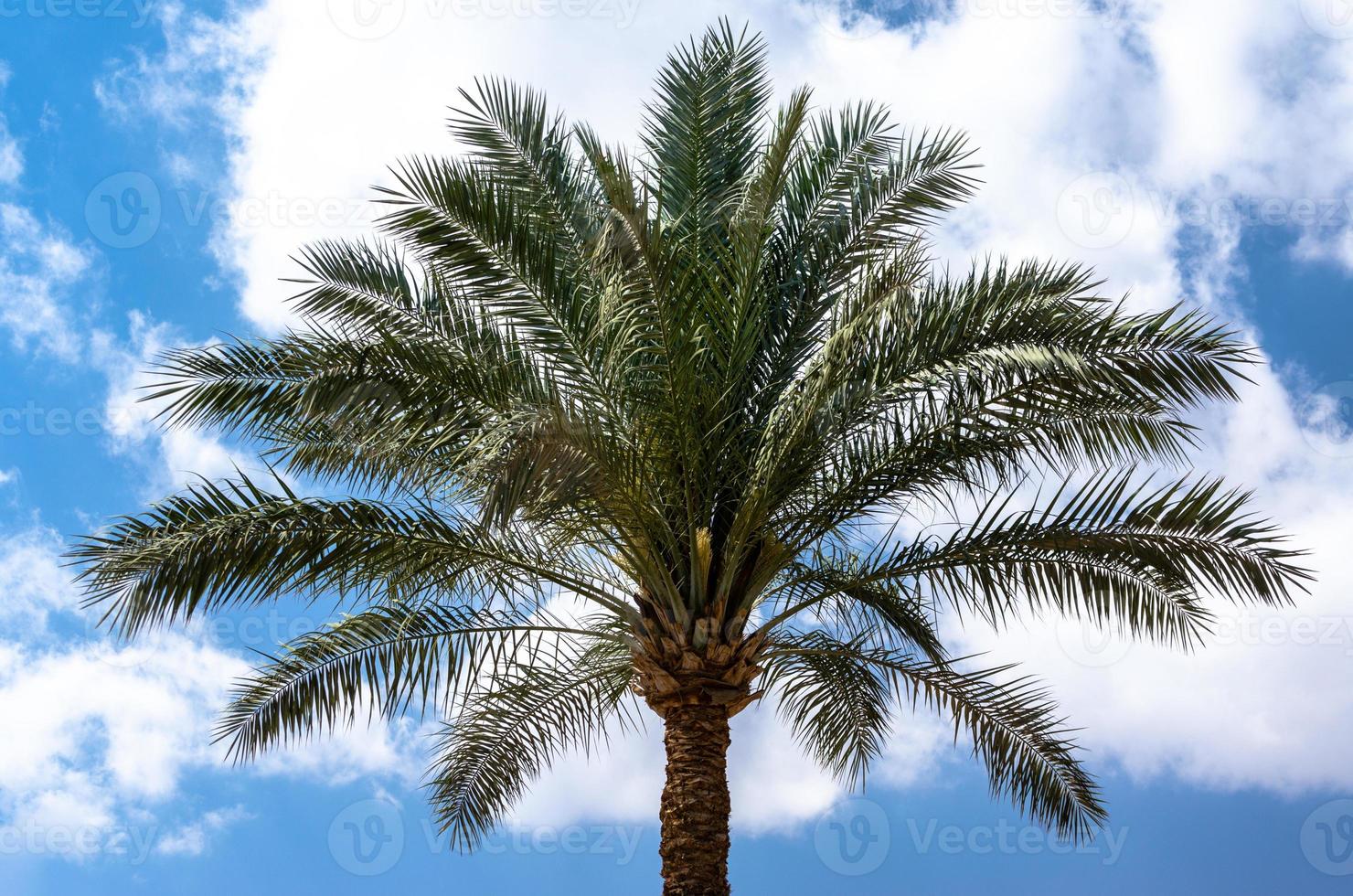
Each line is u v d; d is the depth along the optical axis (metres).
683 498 9.91
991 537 9.66
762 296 9.71
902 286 9.01
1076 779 10.69
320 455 10.02
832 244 10.69
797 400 9.20
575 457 8.01
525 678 11.39
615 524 9.61
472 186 9.37
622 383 9.03
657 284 8.71
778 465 9.37
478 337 9.15
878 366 8.77
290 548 8.94
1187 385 8.44
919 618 10.63
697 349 9.26
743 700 10.26
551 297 9.19
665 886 9.83
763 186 9.13
